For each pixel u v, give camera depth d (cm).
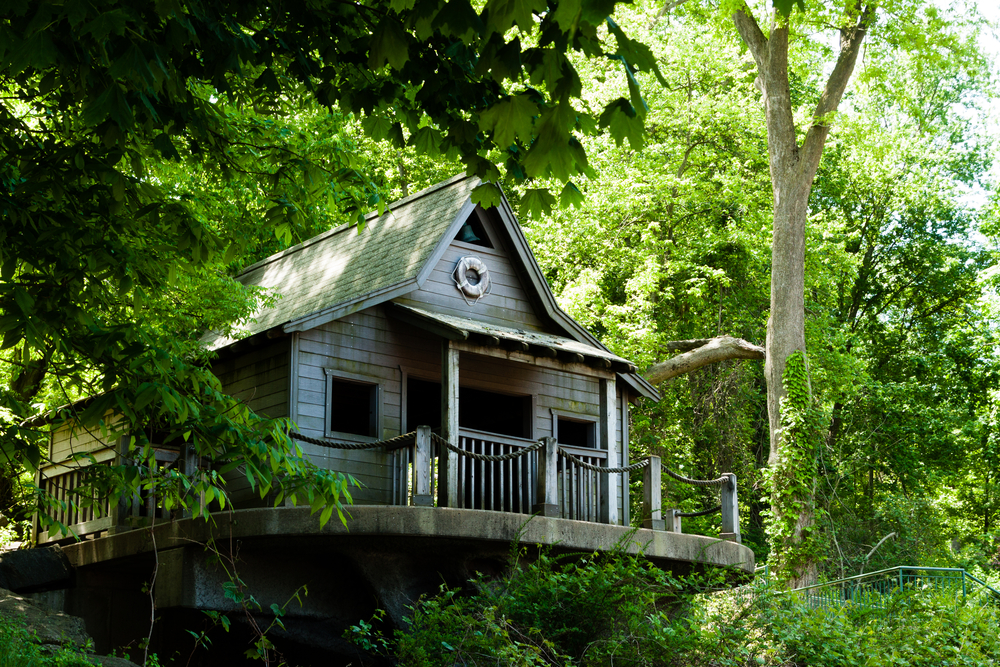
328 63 728
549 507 1241
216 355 1333
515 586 1114
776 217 2592
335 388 1371
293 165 934
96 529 1274
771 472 2495
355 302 1292
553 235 2706
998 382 3441
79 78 634
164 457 1237
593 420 1580
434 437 1171
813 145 2575
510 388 1484
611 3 401
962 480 3731
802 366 2506
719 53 2897
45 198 733
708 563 1334
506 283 1527
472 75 636
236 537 1082
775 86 2603
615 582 1106
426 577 1187
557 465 1406
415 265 1372
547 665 1040
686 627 1116
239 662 1213
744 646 1153
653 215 2880
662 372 2638
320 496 798
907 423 3297
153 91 550
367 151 2694
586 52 460
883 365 3769
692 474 2862
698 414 2972
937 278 3744
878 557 2842
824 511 2612
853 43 2550
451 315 1429
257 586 1133
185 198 848
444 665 998
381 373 1362
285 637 1147
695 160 2920
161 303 1302
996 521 3672
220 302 1377
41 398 1600
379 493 1318
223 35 641
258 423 795
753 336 2955
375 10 630
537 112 477
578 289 2564
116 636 1301
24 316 640
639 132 479
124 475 824
